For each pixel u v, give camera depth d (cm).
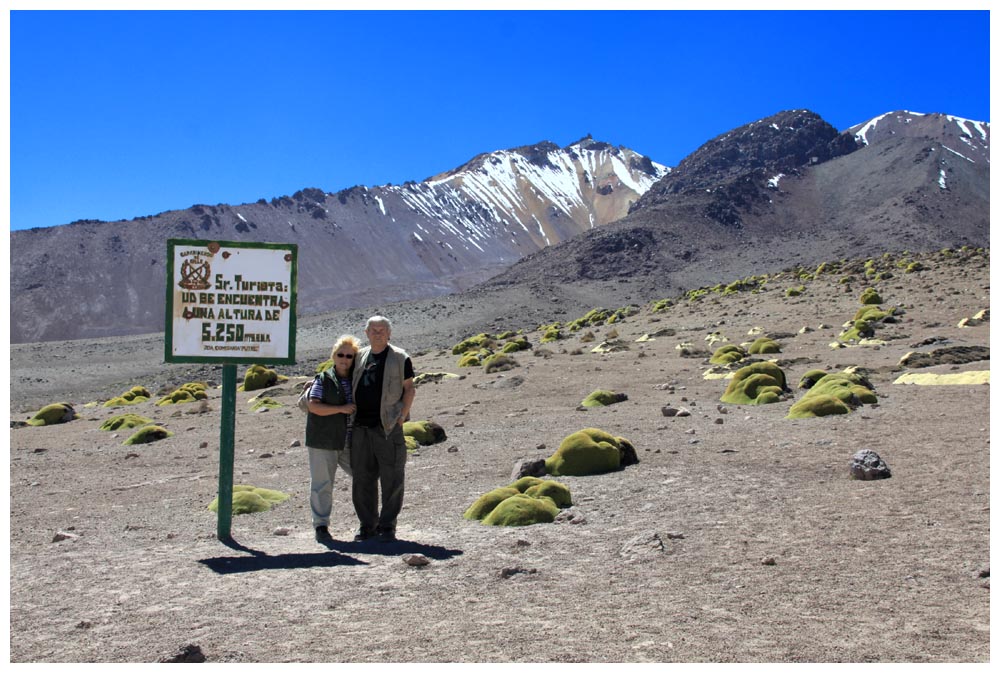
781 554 631
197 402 2792
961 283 4125
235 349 793
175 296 784
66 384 6762
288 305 800
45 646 489
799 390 1742
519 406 1952
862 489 836
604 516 801
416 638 477
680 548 662
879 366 2083
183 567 678
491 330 8525
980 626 469
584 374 2470
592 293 12606
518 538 713
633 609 516
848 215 19688
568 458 1037
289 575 635
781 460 1023
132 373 7219
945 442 1049
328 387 770
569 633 476
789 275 6712
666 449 1155
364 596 568
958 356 1928
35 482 1307
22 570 691
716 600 529
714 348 3134
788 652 438
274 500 986
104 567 691
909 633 461
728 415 1474
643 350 3184
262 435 1745
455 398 2242
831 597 527
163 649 475
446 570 630
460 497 954
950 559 595
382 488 768
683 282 13962
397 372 767
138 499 1082
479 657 442
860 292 4503
